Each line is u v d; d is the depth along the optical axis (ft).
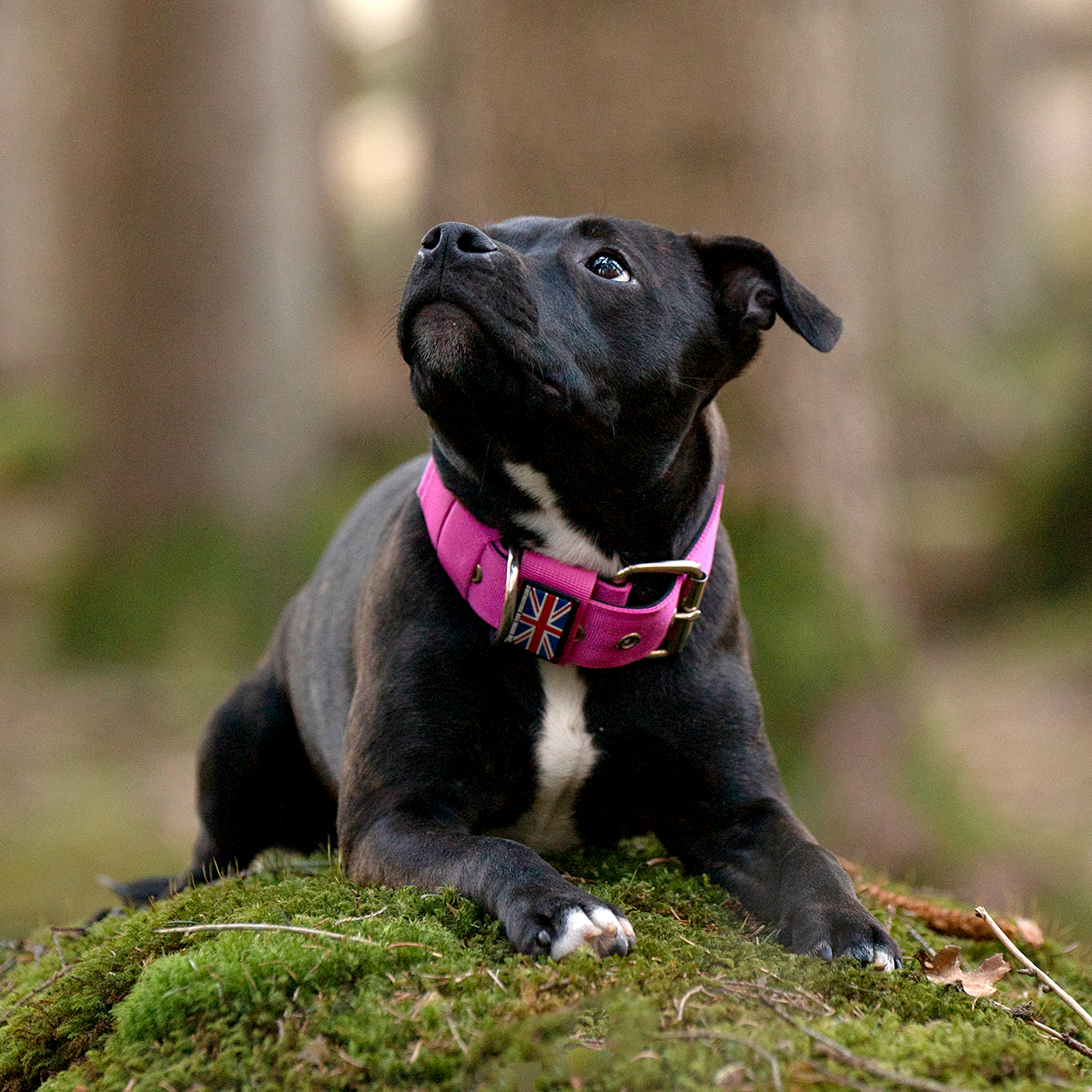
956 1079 9.84
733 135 30.86
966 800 31.45
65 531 72.79
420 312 13.74
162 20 49.73
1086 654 47.26
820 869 13.21
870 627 30.99
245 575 48.70
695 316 15.56
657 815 15.20
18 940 16.14
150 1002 10.75
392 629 14.61
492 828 15.23
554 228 15.26
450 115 84.12
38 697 44.98
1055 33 124.36
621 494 14.58
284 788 19.11
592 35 31.07
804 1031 10.21
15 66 118.73
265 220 51.85
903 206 108.58
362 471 55.21
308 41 62.44
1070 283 97.76
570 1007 10.27
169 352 49.96
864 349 32.30
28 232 120.88
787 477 30.50
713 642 15.12
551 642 14.08
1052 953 15.55
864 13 97.45
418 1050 9.90
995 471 71.00
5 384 113.80
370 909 12.21
